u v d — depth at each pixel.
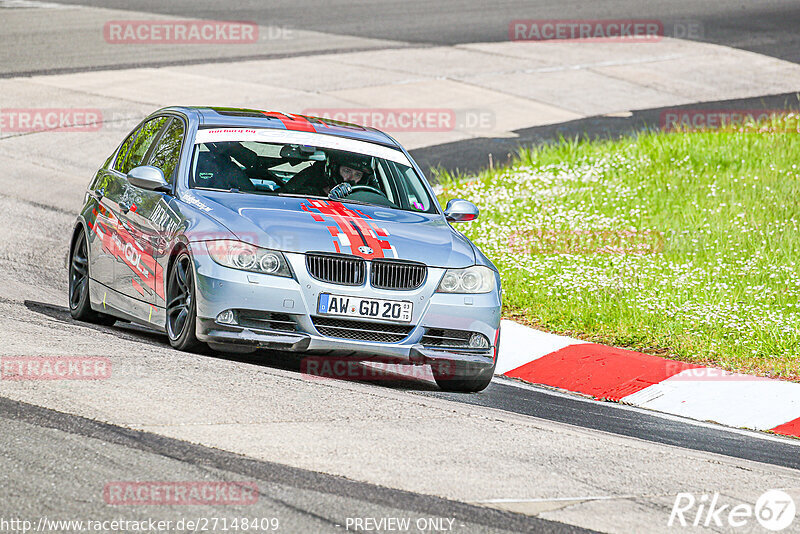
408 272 25.81
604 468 20.08
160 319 27.19
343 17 104.38
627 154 59.84
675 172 56.31
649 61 89.81
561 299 37.28
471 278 26.53
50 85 72.88
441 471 18.73
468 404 25.36
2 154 57.94
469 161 60.72
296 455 18.69
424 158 61.12
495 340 26.81
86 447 18.16
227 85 75.19
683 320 34.50
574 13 110.00
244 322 24.97
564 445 21.50
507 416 23.98
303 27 98.44
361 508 16.52
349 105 71.38
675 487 19.34
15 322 27.83
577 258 41.66
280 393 22.84
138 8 105.25
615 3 116.38
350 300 25.12
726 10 113.81
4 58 79.88
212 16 102.19
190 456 18.12
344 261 25.30
